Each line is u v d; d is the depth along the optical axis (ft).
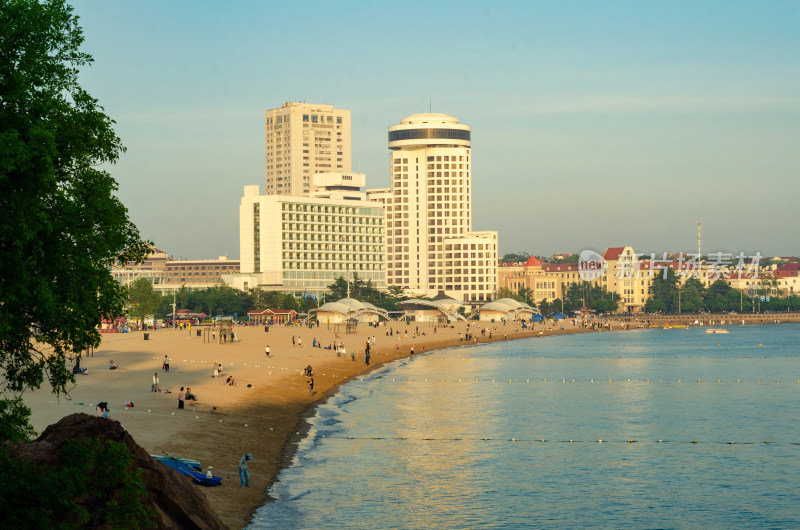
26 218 107.55
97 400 258.16
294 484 189.57
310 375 397.80
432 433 263.90
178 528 119.03
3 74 113.50
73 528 99.35
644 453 236.84
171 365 391.86
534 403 339.98
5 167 103.04
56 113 119.03
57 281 119.24
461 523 167.94
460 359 581.94
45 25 116.47
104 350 455.22
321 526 160.15
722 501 187.32
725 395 371.15
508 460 225.76
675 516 176.04
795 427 280.72
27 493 96.58
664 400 352.28
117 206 128.98
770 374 471.21
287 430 256.32
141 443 200.75
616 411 317.22
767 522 172.65
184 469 178.40
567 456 231.71
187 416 248.11
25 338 119.44
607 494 192.03
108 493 107.65
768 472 214.28
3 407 111.86
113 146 129.18
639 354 640.17
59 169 120.78
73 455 105.29
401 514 171.83
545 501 185.16
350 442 245.45
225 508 163.73
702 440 257.14
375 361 543.80
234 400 297.94
